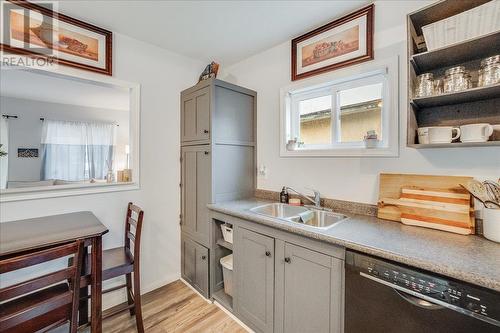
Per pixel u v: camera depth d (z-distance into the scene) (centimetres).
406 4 148
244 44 222
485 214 115
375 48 161
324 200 188
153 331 172
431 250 102
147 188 223
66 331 110
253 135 241
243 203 208
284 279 146
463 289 83
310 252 132
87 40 186
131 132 216
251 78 247
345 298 115
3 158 433
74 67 180
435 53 121
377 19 160
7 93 409
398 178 150
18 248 117
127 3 162
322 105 206
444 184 133
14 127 446
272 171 230
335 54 181
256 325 166
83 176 518
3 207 157
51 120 482
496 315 77
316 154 194
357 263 110
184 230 241
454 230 124
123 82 206
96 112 539
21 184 349
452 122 133
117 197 206
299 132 221
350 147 186
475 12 108
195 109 222
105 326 178
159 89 229
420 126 142
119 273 162
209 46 225
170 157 239
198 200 221
